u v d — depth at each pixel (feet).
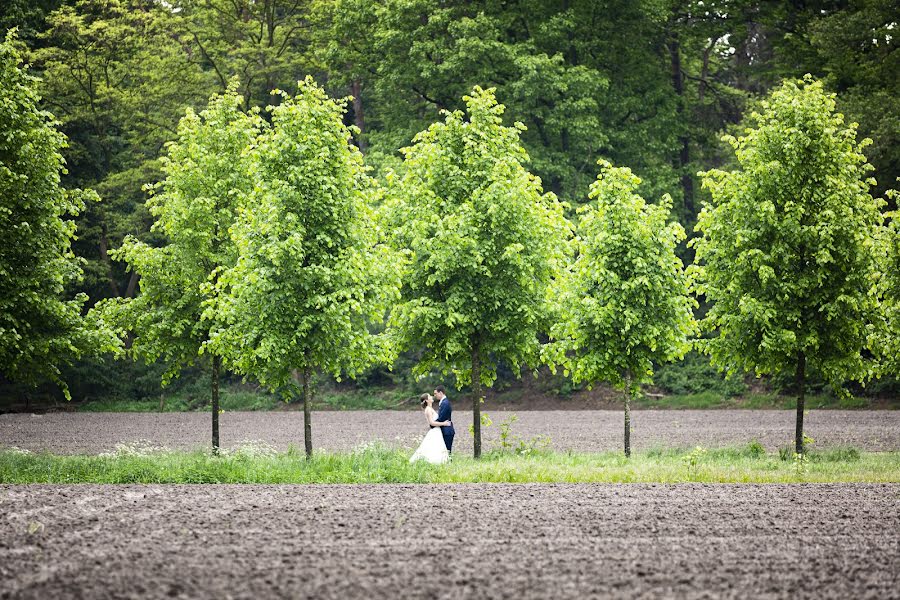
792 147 136.77
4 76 128.57
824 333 138.21
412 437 189.06
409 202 145.28
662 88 311.06
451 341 139.85
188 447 169.99
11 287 124.16
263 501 89.61
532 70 275.39
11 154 126.31
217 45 343.26
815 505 87.30
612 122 301.22
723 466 121.39
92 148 330.13
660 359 143.54
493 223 140.36
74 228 132.98
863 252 134.41
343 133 133.90
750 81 386.11
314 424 235.20
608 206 142.31
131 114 333.01
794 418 228.63
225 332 129.08
